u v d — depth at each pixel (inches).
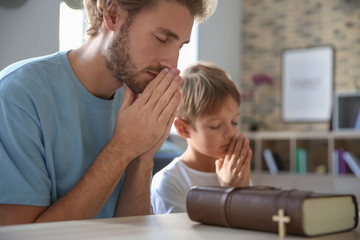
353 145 186.9
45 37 95.7
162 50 38.5
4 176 33.8
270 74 214.8
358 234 24.6
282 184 187.3
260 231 24.2
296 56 208.8
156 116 38.4
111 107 43.5
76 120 40.1
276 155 197.9
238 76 218.4
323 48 202.8
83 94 41.3
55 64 40.9
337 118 178.7
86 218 34.9
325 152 197.2
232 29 213.2
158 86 38.6
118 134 37.5
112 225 25.6
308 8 207.3
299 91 207.8
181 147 162.6
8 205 33.8
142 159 42.4
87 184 35.4
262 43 217.2
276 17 214.5
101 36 40.6
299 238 22.4
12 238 20.9
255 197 24.1
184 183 54.9
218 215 25.3
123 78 39.6
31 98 36.9
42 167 36.1
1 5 87.9
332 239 22.6
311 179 180.4
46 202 35.1
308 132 187.3
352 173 176.1
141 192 43.3
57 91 39.7
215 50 199.2
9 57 88.8
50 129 38.2
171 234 22.8
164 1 37.3
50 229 23.7
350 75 197.3
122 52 38.6
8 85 36.6
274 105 213.2
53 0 97.1
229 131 54.0
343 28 199.5
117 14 38.4
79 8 79.7
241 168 52.6
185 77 58.1
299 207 22.3
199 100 53.9
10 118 35.3
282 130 211.0
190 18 38.8
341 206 25.0
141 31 37.7
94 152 42.2
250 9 220.2
